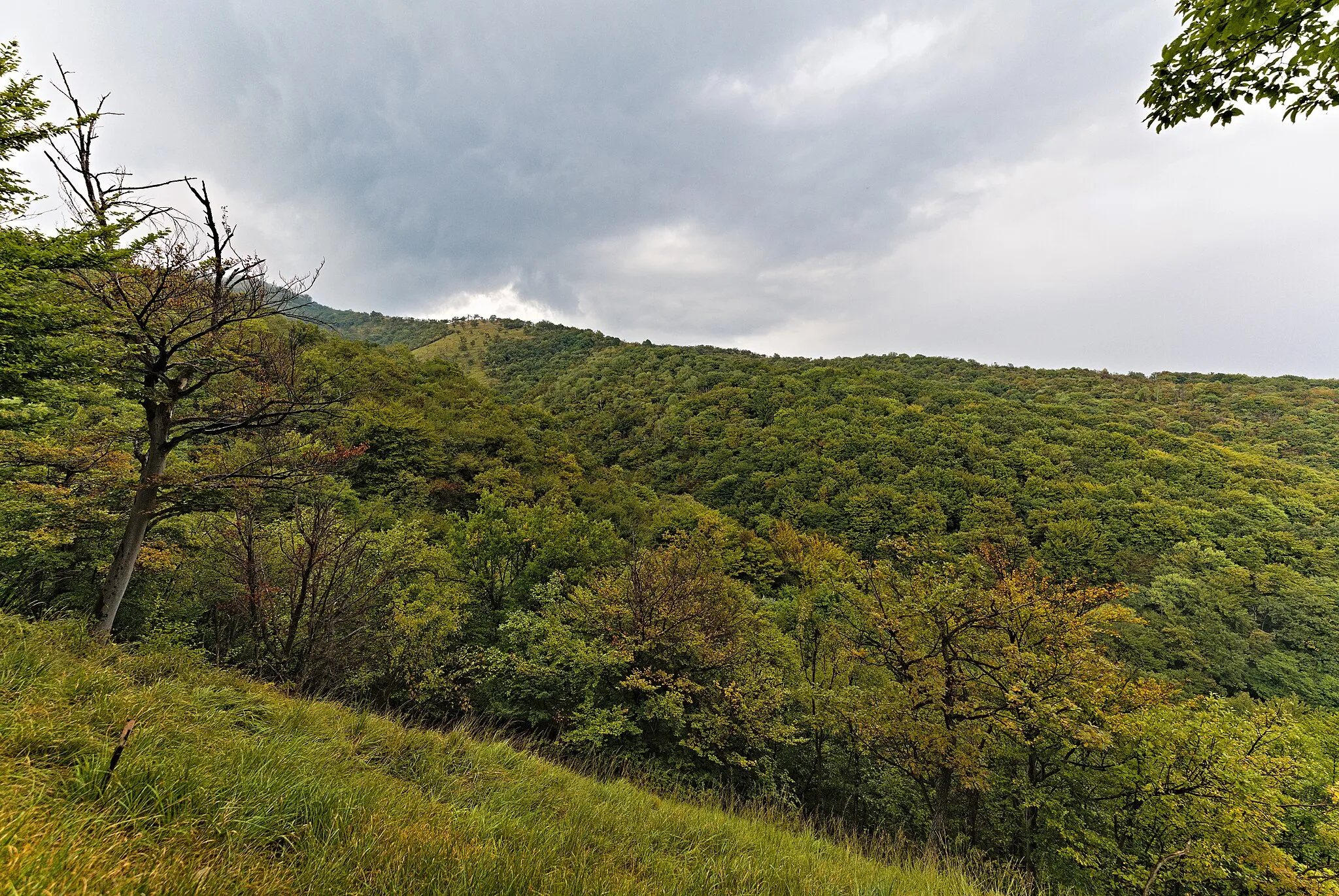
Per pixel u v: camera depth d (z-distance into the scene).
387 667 14.19
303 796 3.11
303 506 15.02
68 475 9.88
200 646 11.52
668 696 12.54
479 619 18.86
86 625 6.11
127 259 7.92
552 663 13.91
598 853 3.93
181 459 13.27
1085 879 11.72
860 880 4.56
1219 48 3.15
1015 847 13.68
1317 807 12.69
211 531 13.16
